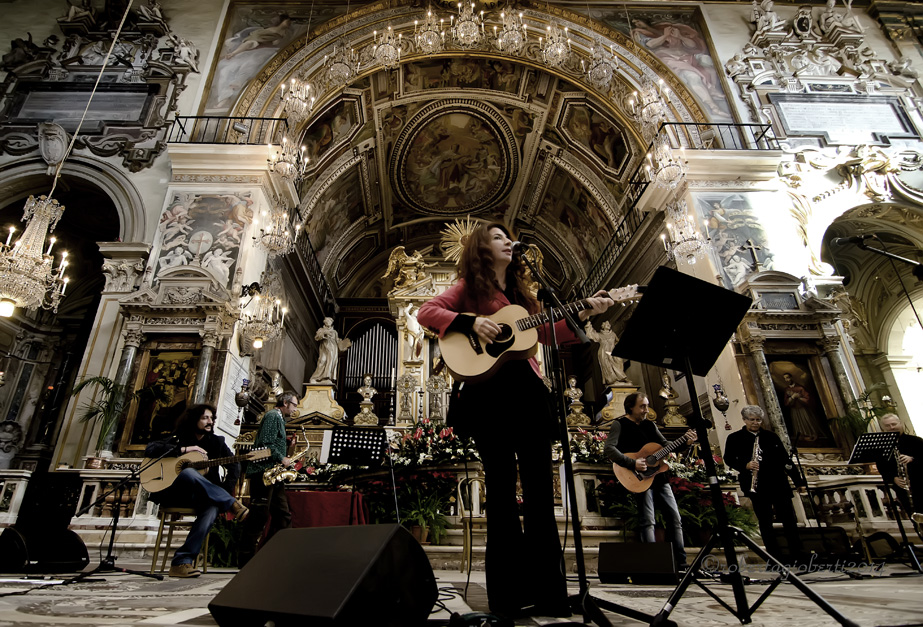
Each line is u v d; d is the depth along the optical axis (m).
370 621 1.20
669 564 3.34
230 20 12.46
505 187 17.25
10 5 12.30
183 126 10.66
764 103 11.86
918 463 5.12
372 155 15.34
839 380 8.53
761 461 5.07
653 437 4.93
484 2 12.42
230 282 9.09
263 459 4.72
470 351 2.04
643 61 12.27
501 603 1.79
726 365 8.94
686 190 10.48
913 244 11.84
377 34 12.25
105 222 12.48
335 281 18.16
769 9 13.10
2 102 10.88
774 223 10.22
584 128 13.70
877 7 13.73
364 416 10.55
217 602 1.34
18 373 12.12
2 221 11.29
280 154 9.59
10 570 3.42
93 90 10.44
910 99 12.16
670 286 1.95
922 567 4.36
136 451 7.55
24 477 6.47
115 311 8.86
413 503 5.63
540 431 1.99
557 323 2.21
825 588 2.97
